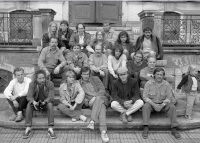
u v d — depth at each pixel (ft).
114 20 33.50
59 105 17.52
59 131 16.92
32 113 16.63
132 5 33.58
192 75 18.44
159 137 16.17
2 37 31.19
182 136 16.38
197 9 34.06
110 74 19.56
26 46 29.04
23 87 17.87
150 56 19.58
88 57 22.66
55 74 20.49
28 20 31.12
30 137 15.93
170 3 33.94
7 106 22.79
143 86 18.83
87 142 15.24
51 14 25.21
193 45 30.45
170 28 30.48
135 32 30.83
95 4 33.19
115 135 16.42
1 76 29.53
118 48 19.77
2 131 16.88
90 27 31.35
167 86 17.61
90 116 18.01
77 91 17.67
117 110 17.43
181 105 20.40
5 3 33.53
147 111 16.83
